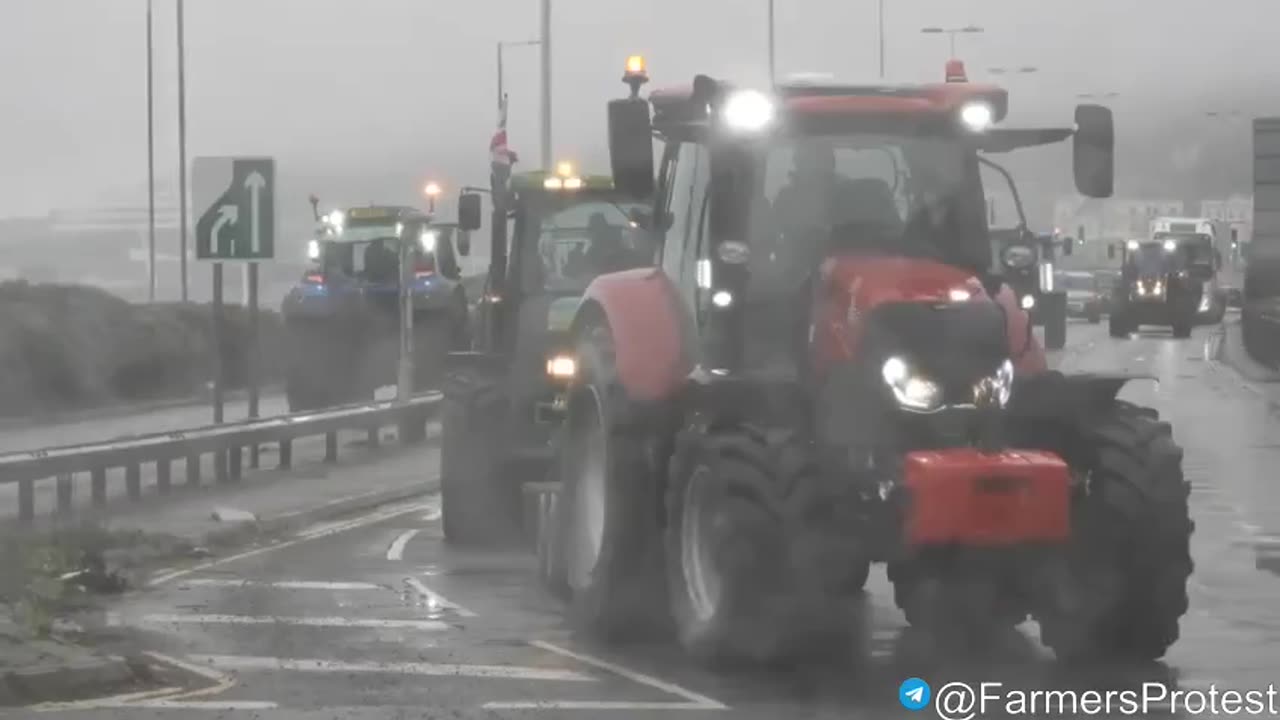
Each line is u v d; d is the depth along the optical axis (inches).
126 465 1441.9
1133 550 730.8
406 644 820.0
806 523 711.7
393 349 2588.6
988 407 723.4
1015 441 751.1
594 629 838.5
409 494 1565.0
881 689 713.0
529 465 1188.5
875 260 764.0
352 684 722.8
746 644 722.8
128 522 1295.5
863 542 715.4
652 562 821.2
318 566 1104.8
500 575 1058.1
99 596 970.7
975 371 723.4
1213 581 994.1
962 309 727.1
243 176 1583.4
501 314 1215.6
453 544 1214.9
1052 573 749.9
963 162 795.4
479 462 1190.9
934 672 745.6
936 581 784.3
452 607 931.3
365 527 1333.7
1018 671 748.0
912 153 794.8
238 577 1053.2
